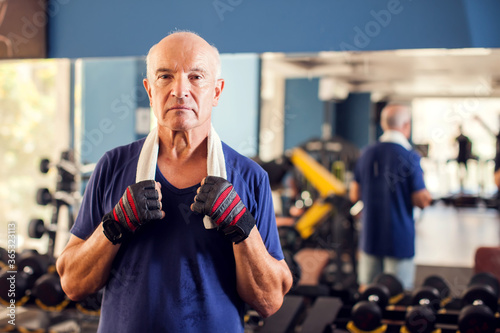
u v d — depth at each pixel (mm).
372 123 4109
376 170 3436
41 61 3668
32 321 3078
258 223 1238
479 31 2850
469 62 3150
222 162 1204
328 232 3824
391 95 3682
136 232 1170
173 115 1141
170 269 1160
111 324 1195
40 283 2766
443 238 3408
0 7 3418
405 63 3240
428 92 3412
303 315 2836
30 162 4340
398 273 3406
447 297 2945
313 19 3066
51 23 3404
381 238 3430
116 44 3324
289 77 3975
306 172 3895
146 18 3279
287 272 1254
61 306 2832
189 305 1161
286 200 4449
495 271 3109
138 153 1238
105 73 3734
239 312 1248
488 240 3311
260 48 3143
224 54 3191
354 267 3656
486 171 3342
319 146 4258
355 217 3885
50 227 3449
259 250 1151
